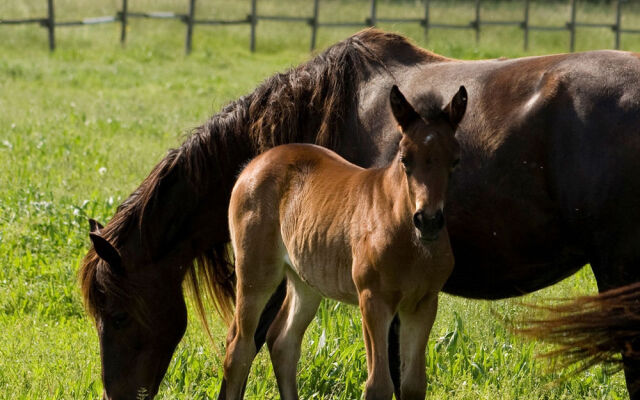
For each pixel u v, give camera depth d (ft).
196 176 30.14
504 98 26.03
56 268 40.50
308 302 29.14
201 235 30.78
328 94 29.91
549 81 25.44
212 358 32.71
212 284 31.58
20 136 64.95
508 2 173.47
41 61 107.76
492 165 25.70
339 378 30.66
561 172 24.75
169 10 146.72
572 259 25.94
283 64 115.55
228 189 30.60
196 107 81.66
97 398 29.81
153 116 76.43
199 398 29.76
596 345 22.44
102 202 48.70
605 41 146.82
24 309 37.32
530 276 26.58
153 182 29.91
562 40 144.87
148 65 110.52
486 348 33.22
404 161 22.31
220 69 110.01
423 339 24.66
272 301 31.01
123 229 29.73
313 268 26.78
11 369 30.99
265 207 27.99
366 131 28.96
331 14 155.33
